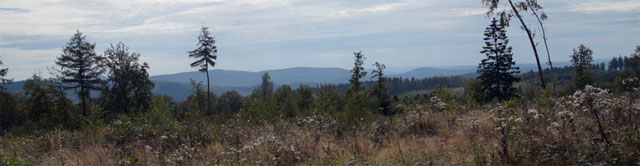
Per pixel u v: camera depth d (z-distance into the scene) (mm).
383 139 9477
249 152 8445
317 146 9203
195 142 10367
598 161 5352
